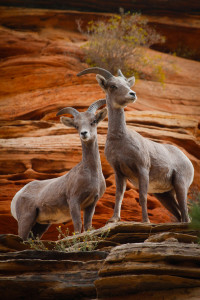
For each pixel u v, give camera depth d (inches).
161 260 665.0
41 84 1955.0
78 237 884.0
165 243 698.2
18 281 686.5
